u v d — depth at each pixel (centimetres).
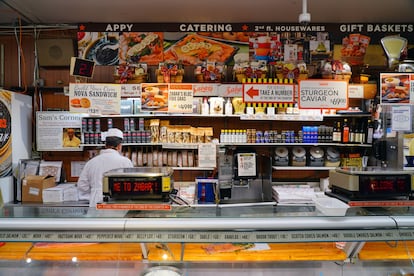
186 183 437
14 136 394
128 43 421
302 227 146
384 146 379
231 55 423
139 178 153
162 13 395
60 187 393
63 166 435
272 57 421
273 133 409
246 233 145
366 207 161
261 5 370
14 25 431
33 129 439
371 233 146
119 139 344
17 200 393
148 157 416
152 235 144
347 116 417
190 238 144
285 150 420
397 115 345
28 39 441
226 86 406
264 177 369
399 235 146
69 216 151
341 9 382
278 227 146
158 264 162
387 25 420
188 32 422
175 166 414
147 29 422
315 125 446
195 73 411
